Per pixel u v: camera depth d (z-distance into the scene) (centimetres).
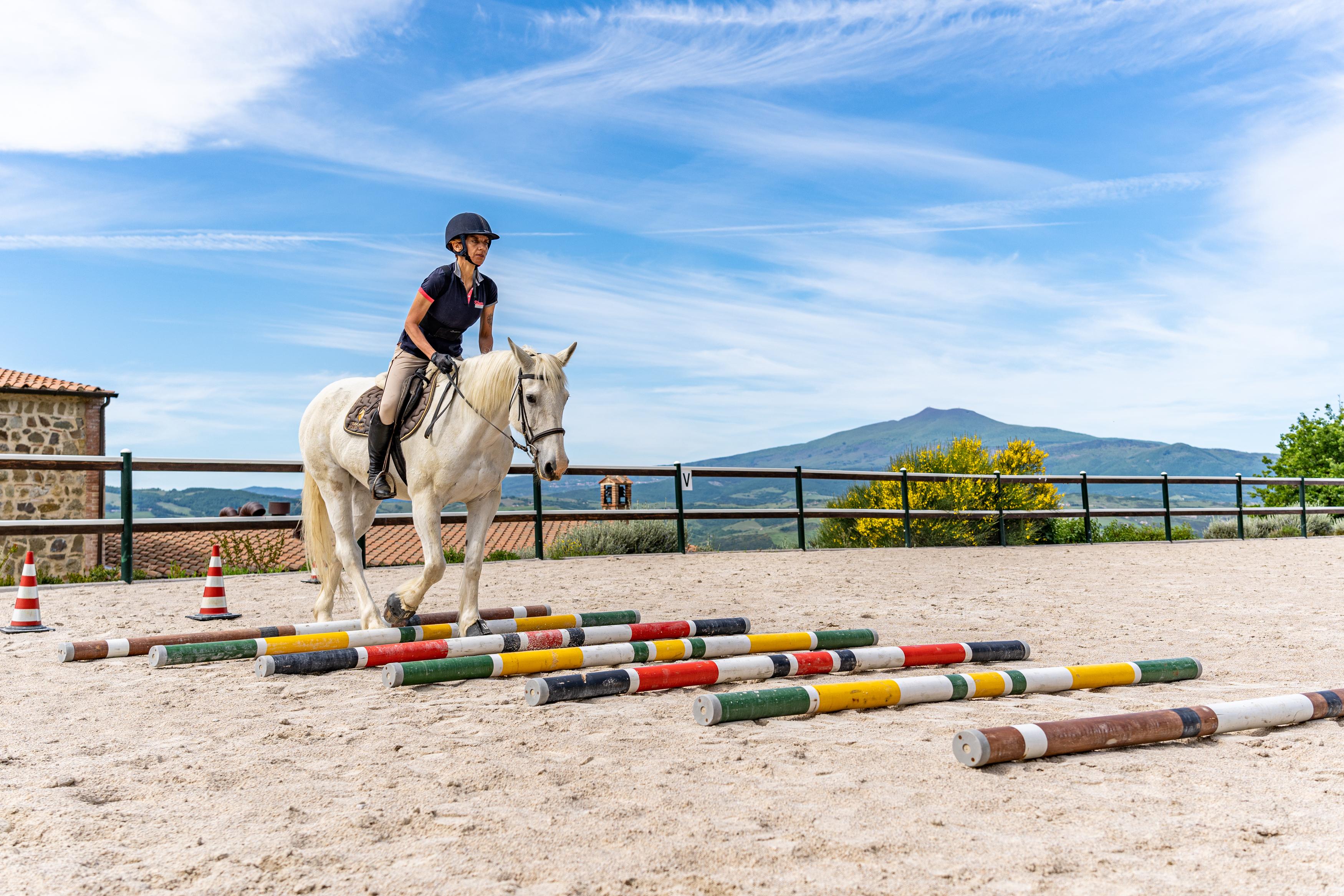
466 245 572
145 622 693
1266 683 480
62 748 346
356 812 272
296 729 374
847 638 582
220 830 258
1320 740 359
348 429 606
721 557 1298
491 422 550
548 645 553
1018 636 643
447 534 2409
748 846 242
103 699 434
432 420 558
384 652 505
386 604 585
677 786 297
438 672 464
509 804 279
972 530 1741
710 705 379
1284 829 255
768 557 1307
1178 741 364
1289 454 3131
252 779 306
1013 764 325
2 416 1817
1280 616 741
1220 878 220
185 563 1947
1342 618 731
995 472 1953
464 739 359
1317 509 1978
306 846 245
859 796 286
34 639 614
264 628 592
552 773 310
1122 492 16450
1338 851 238
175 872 227
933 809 274
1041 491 1923
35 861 234
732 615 747
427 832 256
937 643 614
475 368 559
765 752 341
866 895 211
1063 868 227
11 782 302
